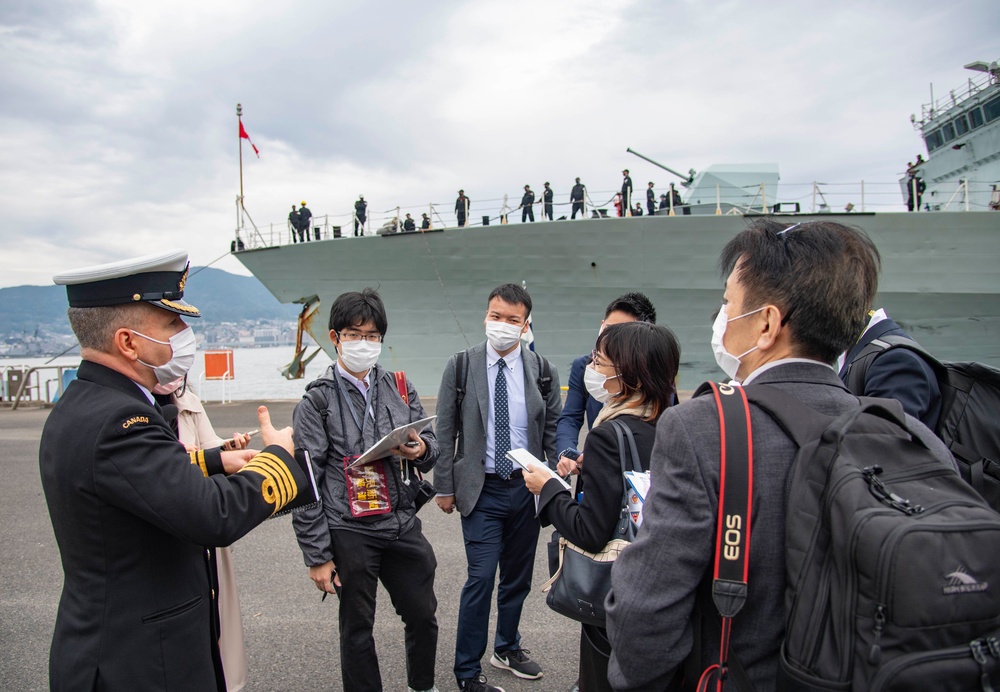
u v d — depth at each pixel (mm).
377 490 2389
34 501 6031
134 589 1421
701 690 1128
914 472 1003
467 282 12758
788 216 11875
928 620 841
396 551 2469
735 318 1287
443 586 3953
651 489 1192
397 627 3436
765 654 1074
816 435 1069
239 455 1784
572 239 12195
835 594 927
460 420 3055
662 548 1120
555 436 3168
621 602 1156
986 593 866
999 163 13172
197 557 1571
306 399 2445
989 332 12211
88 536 1388
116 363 1532
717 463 1112
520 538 2932
